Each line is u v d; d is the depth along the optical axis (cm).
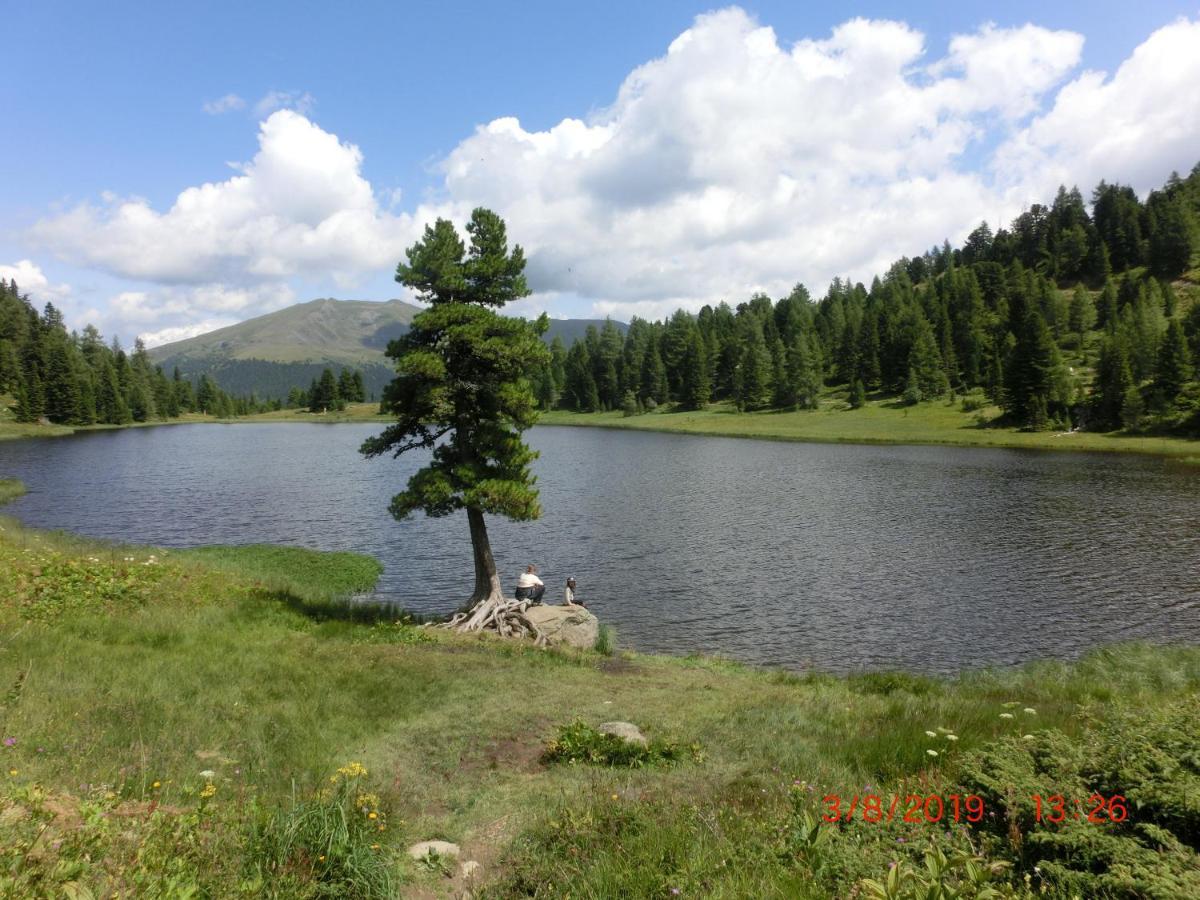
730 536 3903
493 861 686
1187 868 449
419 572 3175
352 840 638
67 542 2942
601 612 2594
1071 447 8869
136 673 1202
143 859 500
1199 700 700
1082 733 801
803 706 1338
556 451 9612
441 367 2011
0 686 1004
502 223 2227
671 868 574
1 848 449
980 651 2167
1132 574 3033
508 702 1333
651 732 1160
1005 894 455
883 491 5519
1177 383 9731
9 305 18725
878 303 18225
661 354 18762
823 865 532
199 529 4175
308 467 7644
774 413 14725
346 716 1152
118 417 16738
